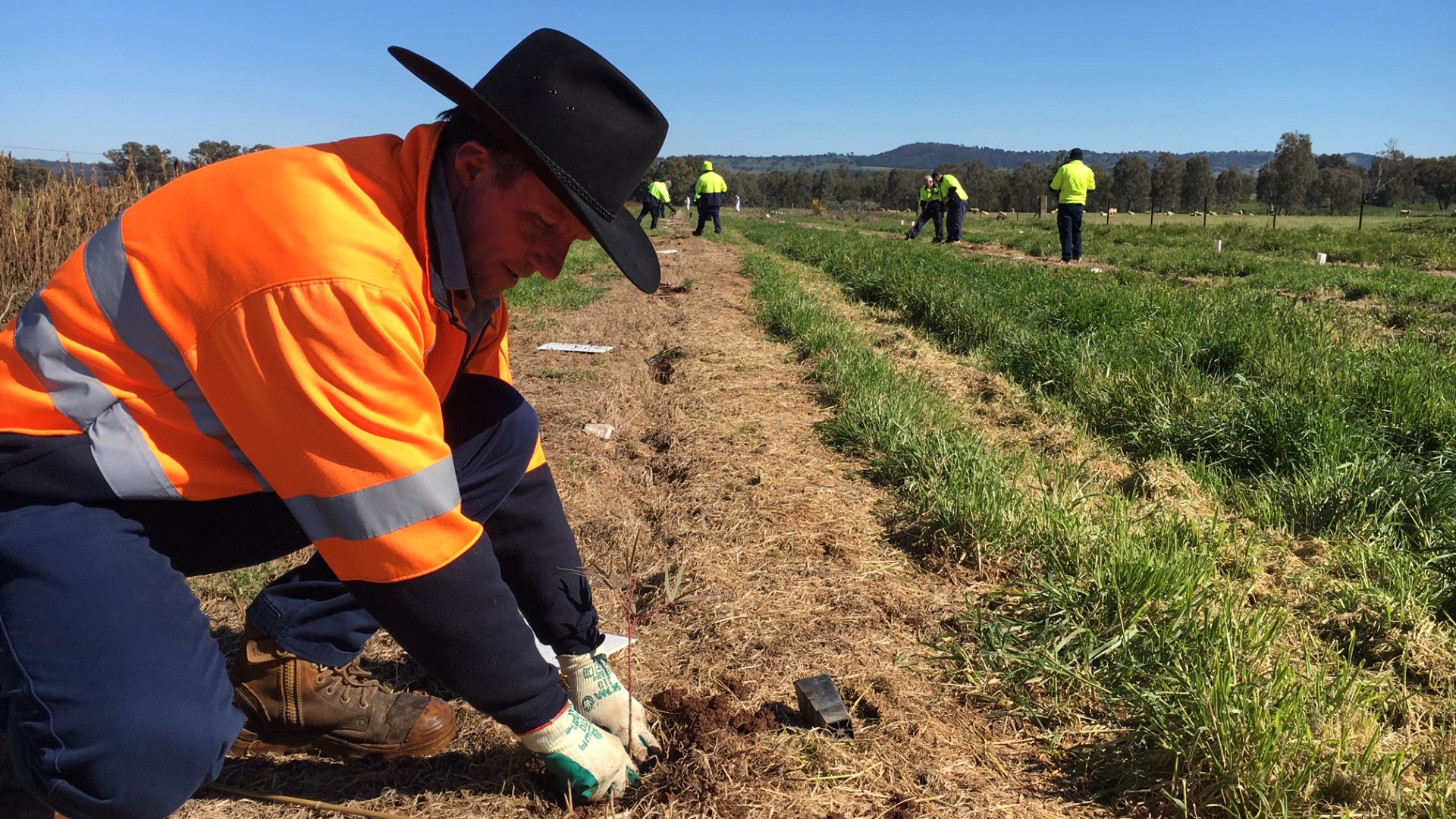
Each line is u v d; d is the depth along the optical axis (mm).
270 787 2139
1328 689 2373
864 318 8938
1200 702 2189
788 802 2080
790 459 4348
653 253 1830
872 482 4074
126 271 1486
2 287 7266
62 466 1513
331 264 1439
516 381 6016
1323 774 2086
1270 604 3020
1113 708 2404
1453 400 4691
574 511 3748
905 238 23312
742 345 7129
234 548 1807
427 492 1547
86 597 1468
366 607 1657
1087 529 3271
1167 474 4141
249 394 1470
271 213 1462
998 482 3590
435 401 1573
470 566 1640
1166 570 2857
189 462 1574
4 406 1503
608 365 6535
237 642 2711
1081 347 6004
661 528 3605
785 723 2354
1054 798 2141
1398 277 11734
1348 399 4840
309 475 1508
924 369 6379
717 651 2688
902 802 2096
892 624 2850
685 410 5258
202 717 1567
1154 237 23656
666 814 2029
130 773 1502
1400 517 3590
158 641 1526
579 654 2188
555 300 9633
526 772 2150
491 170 1567
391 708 2174
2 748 1745
